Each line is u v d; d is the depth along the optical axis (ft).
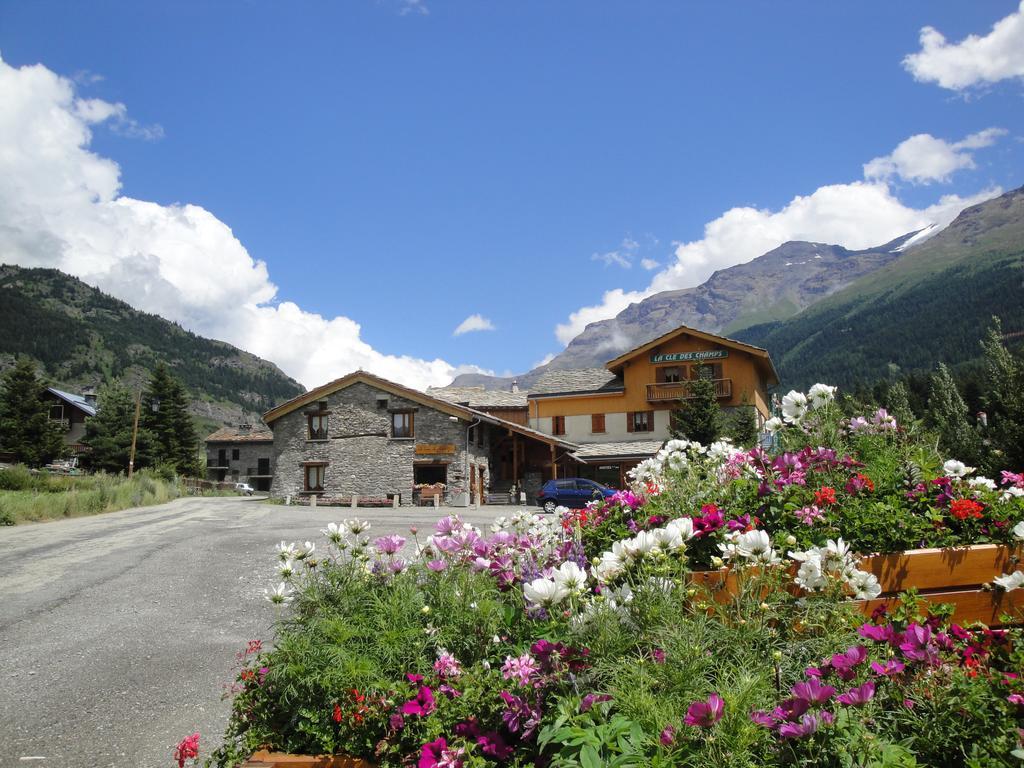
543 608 11.02
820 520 12.57
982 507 12.76
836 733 7.27
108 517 82.12
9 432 192.24
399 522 73.41
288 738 10.91
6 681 21.16
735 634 9.27
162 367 232.53
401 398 114.21
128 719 17.99
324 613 12.23
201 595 33.47
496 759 9.20
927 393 179.11
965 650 9.17
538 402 143.64
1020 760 6.92
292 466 117.60
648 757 7.45
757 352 127.44
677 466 15.98
